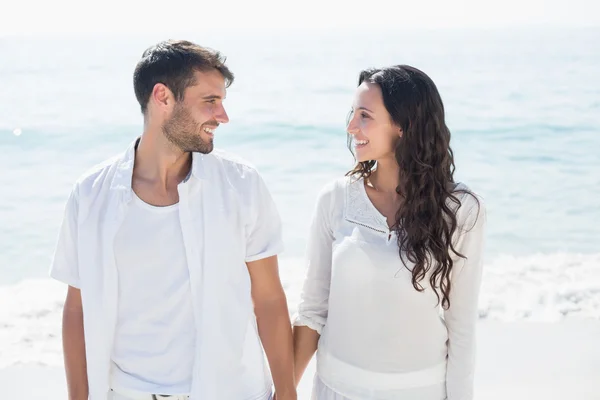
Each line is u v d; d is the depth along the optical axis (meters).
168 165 2.25
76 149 13.01
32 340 5.61
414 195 2.33
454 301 2.39
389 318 2.34
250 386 2.34
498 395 4.25
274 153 12.65
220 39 23.34
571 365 4.71
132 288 2.24
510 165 12.23
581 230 9.23
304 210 9.91
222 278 2.25
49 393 4.44
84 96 15.50
